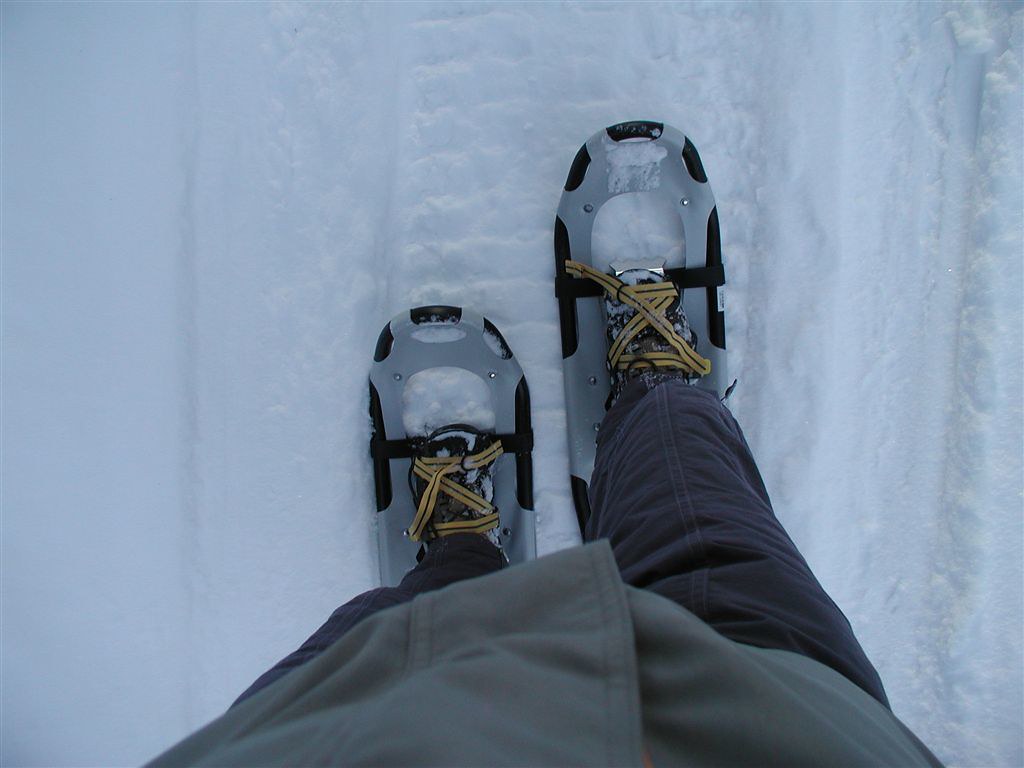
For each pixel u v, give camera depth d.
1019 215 0.98
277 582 1.07
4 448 1.03
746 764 0.35
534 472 1.09
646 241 1.05
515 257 1.06
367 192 1.05
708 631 0.39
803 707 0.37
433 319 1.00
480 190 1.06
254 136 1.04
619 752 0.31
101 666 1.07
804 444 1.04
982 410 1.01
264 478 1.05
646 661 0.37
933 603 1.06
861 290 1.03
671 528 0.63
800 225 1.03
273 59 1.04
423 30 1.04
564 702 0.33
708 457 0.72
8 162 1.02
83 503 1.05
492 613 0.39
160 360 1.04
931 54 1.00
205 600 1.07
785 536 0.65
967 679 1.05
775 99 1.02
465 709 0.31
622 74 1.04
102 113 1.03
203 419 1.04
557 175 1.05
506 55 1.05
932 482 1.04
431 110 1.05
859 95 1.01
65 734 1.07
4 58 1.02
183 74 1.03
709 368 1.04
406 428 1.07
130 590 1.06
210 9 1.03
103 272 1.03
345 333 1.05
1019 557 1.02
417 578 0.85
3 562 1.04
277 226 1.04
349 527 1.08
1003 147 0.98
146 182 1.03
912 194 1.02
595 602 0.37
